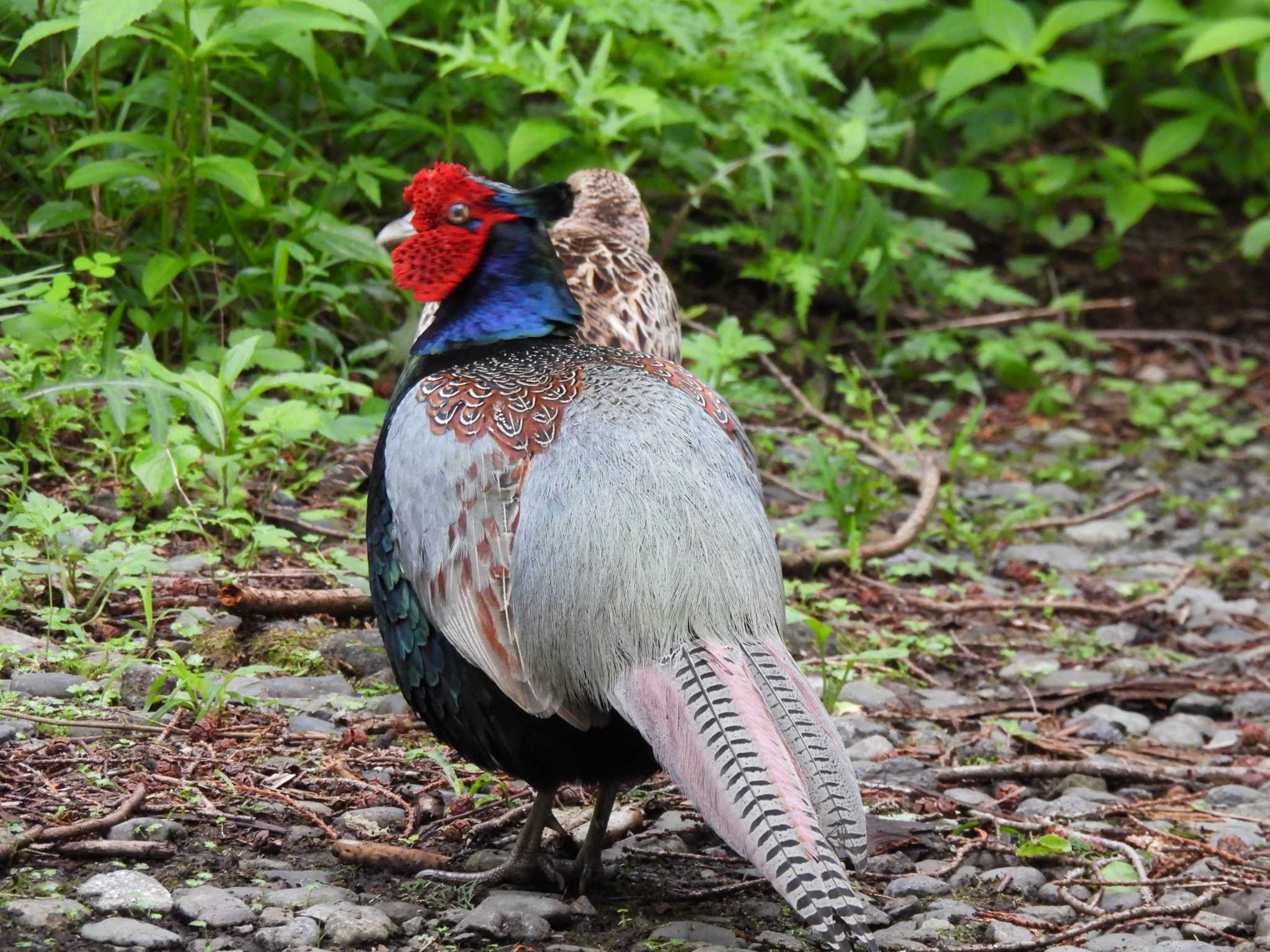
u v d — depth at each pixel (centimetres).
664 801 797
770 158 1566
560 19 1412
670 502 615
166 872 661
